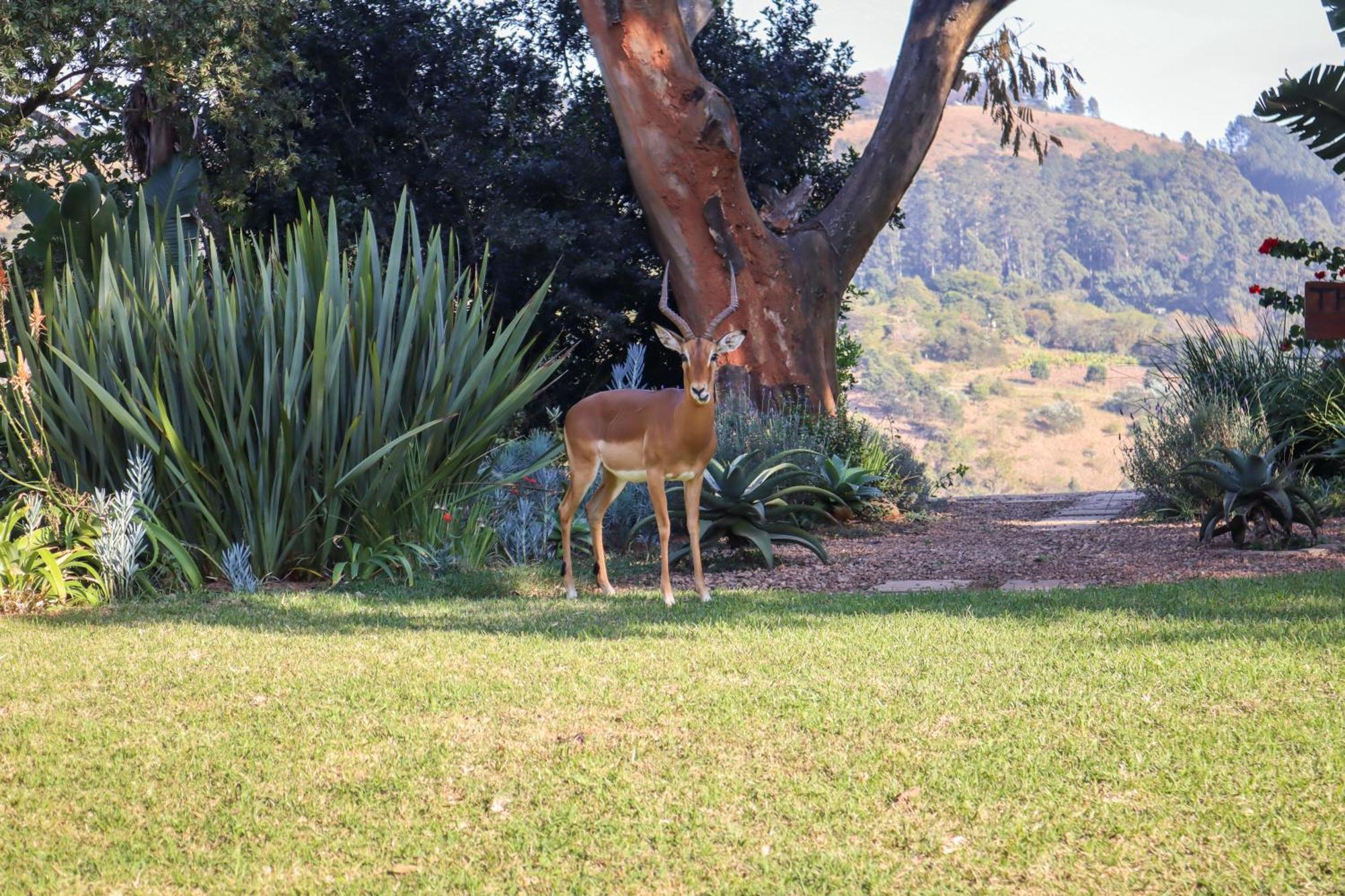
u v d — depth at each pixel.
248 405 9.60
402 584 9.62
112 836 4.10
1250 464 10.10
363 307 10.23
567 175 20.20
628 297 20.88
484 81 21.48
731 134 16.55
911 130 18.20
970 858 3.81
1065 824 4.02
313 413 9.76
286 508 9.87
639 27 16.20
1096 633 6.57
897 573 10.13
